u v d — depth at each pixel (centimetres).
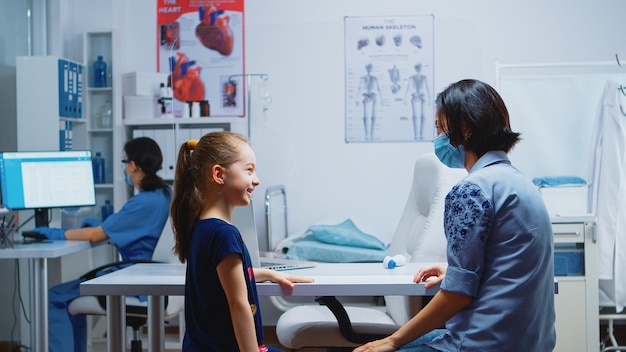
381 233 370
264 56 379
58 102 392
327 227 366
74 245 327
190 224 181
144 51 443
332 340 238
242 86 381
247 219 211
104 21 433
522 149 389
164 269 227
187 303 178
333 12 434
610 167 363
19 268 409
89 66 428
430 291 192
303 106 371
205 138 182
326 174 371
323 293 194
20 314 411
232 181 179
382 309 346
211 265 171
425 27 360
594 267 344
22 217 402
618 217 362
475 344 165
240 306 168
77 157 369
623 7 425
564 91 385
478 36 360
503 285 165
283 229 373
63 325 322
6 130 411
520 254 165
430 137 363
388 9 433
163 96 414
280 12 437
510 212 166
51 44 427
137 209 336
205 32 419
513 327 163
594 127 374
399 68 363
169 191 347
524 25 428
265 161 372
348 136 368
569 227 345
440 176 242
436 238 236
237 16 436
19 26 420
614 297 367
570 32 427
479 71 359
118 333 215
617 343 407
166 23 439
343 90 369
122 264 318
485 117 174
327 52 370
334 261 356
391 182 368
